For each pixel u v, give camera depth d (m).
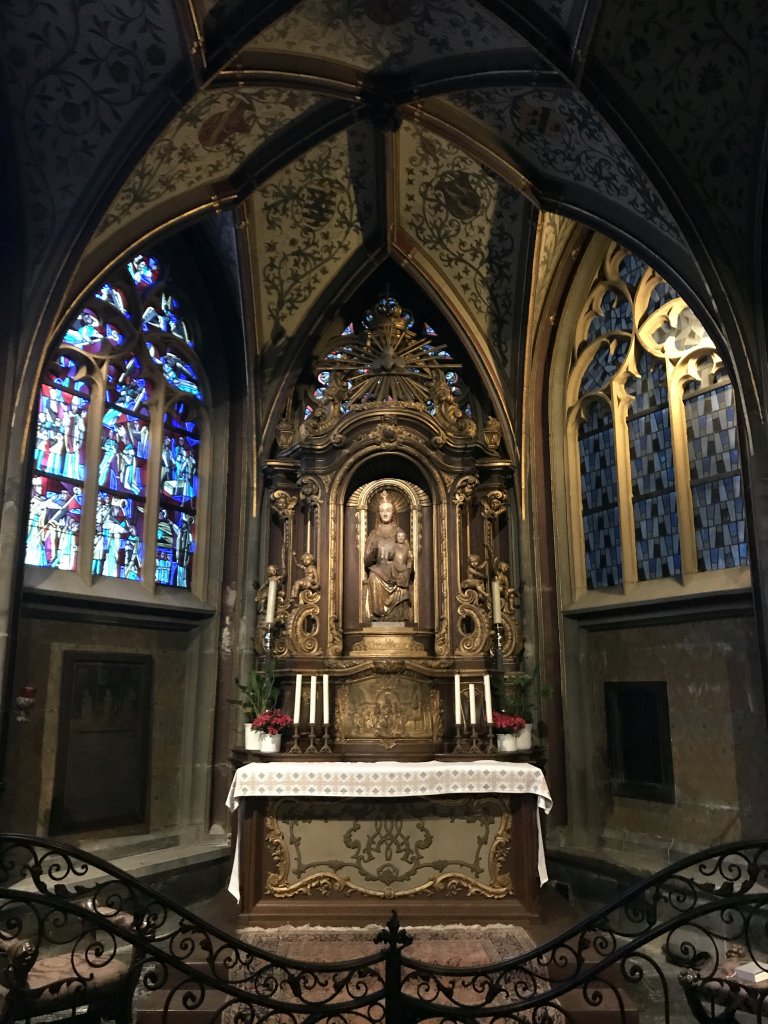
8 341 6.82
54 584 7.48
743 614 7.26
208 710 8.80
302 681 8.17
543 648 8.95
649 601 8.01
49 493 7.68
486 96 7.04
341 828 6.95
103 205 6.70
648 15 5.82
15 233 6.93
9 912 6.42
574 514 9.33
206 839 8.46
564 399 9.58
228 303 9.70
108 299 8.42
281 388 9.49
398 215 9.04
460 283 9.28
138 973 4.58
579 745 8.76
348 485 8.88
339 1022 4.88
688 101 6.30
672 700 7.89
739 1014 5.33
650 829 7.96
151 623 8.46
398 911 6.73
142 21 5.89
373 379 9.52
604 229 7.51
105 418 8.34
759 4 5.73
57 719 7.41
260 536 9.20
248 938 6.36
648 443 8.54
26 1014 4.07
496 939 6.35
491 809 7.02
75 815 7.45
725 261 6.66
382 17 6.57
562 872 8.30
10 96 6.46
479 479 9.27
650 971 6.09
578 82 6.19
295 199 8.59
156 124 6.46
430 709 8.15
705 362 7.94
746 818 7.05
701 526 7.82
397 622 8.47
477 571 8.64
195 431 9.50
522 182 7.66
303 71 6.87
